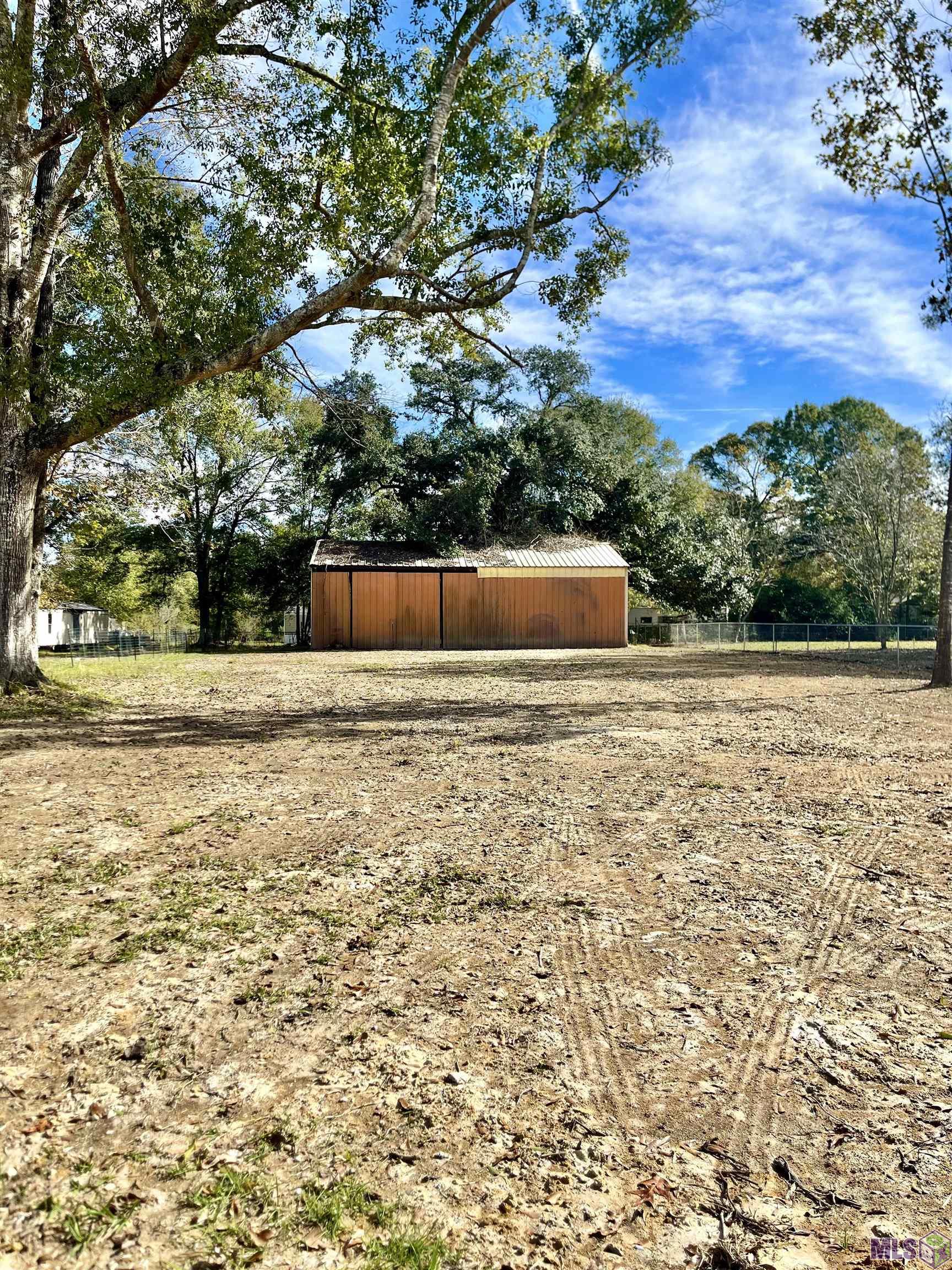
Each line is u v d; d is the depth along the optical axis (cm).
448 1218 192
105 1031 285
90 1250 179
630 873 472
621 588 3419
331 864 486
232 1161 212
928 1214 196
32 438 1245
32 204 1289
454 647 3309
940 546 3650
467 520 3575
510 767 790
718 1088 252
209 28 1022
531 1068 263
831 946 366
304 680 1852
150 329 1094
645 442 4878
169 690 1608
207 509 3784
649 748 902
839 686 1678
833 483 3916
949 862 492
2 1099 241
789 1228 192
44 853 508
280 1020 295
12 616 1259
